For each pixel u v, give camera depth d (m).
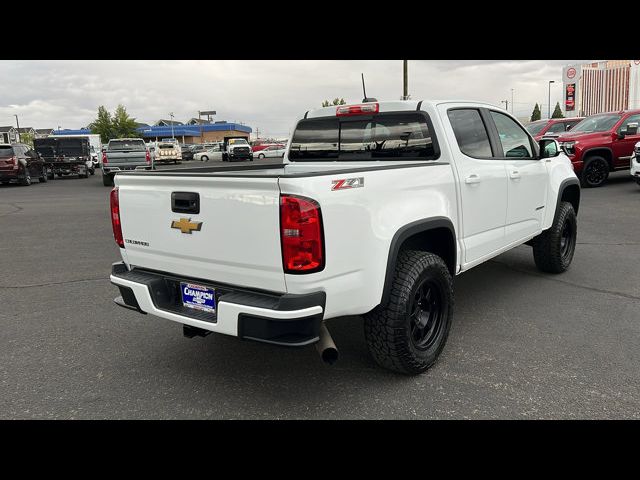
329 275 2.87
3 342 4.33
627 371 3.56
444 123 4.05
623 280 5.71
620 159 13.59
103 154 20.59
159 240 3.37
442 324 3.68
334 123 4.71
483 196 4.30
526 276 6.00
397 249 3.25
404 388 3.40
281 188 2.73
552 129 17.53
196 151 53.69
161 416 3.13
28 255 7.74
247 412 3.16
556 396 3.25
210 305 3.20
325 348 2.94
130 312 5.07
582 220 9.34
